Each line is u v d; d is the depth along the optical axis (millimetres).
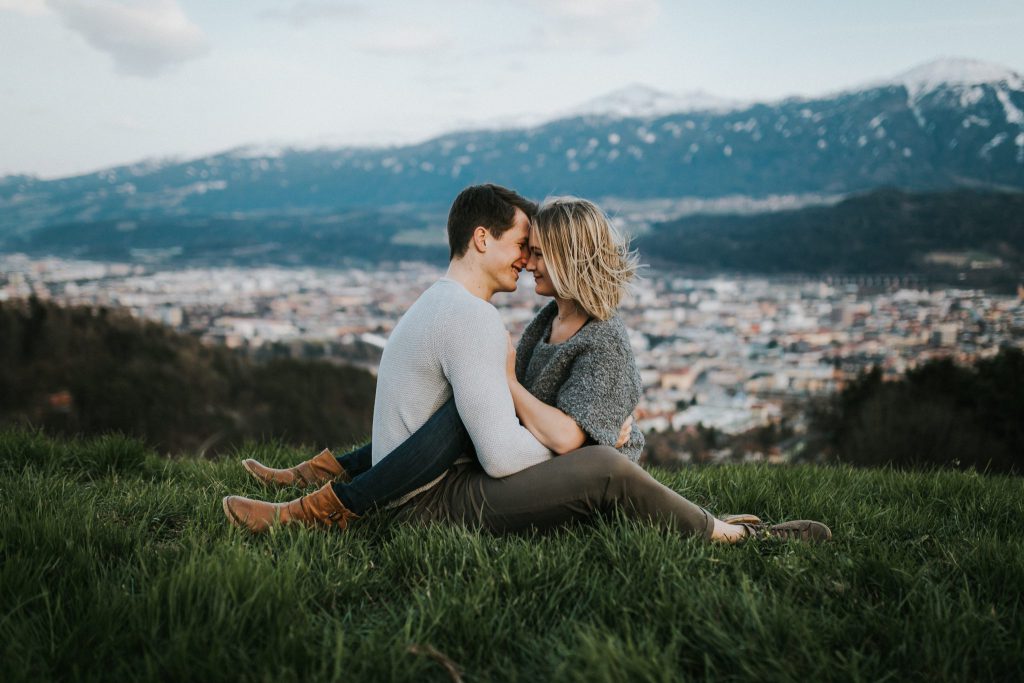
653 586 1749
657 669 1349
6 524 1984
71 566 1800
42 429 3742
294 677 1318
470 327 2094
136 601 1565
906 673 1454
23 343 24469
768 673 1377
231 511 2180
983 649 1512
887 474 3939
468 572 1858
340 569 1854
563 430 2158
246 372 30141
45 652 1406
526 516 2133
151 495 2592
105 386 23078
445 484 2262
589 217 2238
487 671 1435
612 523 2117
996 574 1919
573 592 1767
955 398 15234
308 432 26453
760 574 1938
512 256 2373
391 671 1359
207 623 1467
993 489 3275
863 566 1910
